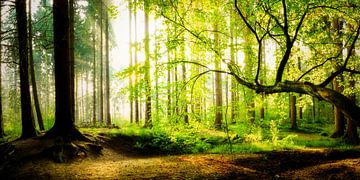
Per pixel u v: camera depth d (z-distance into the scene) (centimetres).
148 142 1683
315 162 1243
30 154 1259
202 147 1683
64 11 1491
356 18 935
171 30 995
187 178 1009
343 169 1016
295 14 873
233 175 1052
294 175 1027
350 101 538
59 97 1485
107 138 1662
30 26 1955
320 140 2156
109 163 1295
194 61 1062
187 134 1254
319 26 973
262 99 1139
